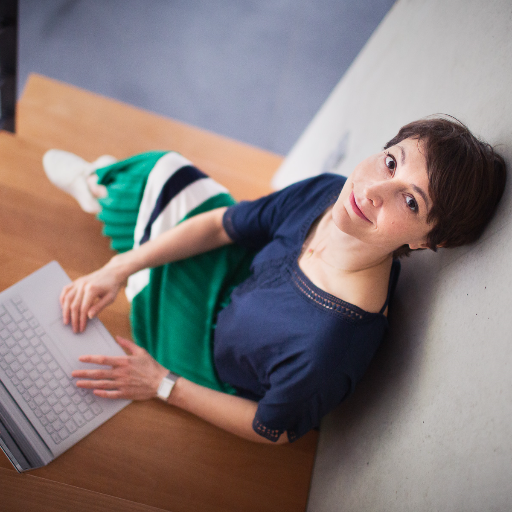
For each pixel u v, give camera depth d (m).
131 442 1.03
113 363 1.03
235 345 1.04
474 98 0.94
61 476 0.95
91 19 2.63
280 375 0.96
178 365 1.17
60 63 2.45
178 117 2.47
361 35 3.07
